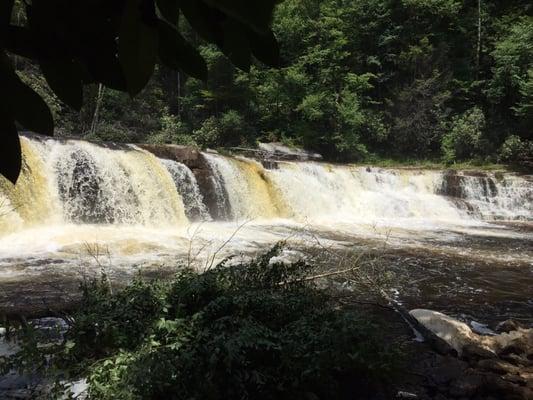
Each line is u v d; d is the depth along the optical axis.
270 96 25.83
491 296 6.51
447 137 26.66
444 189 19.73
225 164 14.96
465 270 8.19
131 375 2.70
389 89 28.86
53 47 0.58
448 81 27.62
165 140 22.88
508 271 8.22
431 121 27.81
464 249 10.48
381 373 3.45
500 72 26.38
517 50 26.08
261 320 3.51
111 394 2.68
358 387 3.38
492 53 26.91
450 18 29.72
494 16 30.28
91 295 3.81
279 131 26.64
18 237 9.20
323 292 4.46
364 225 14.59
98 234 10.05
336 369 3.27
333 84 27.39
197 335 3.00
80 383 3.03
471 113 26.78
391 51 29.94
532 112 24.50
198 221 13.80
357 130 27.31
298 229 12.90
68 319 4.15
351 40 29.61
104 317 3.34
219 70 23.06
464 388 3.47
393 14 29.77
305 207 16.39
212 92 24.92
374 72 30.50
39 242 8.95
